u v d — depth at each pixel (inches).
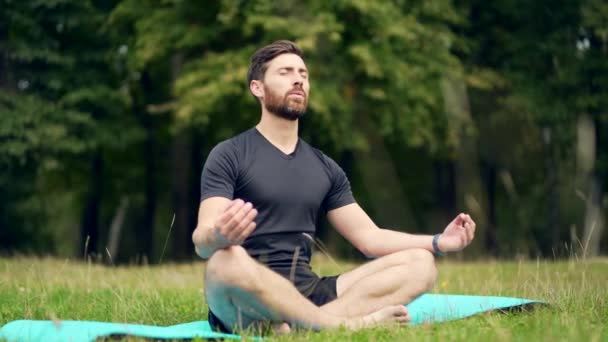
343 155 821.9
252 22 653.9
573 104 733.3
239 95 688.4
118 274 385.4
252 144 189.0
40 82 748.0
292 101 188.1
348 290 183.0
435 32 749.3
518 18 793.6
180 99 721.6
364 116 706.2
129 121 780.0
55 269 400.2
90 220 886.4
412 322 197.2
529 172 676.1
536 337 150.6
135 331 164.1
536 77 775.7
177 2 709.3
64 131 718.5
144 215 963.3
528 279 270.2
